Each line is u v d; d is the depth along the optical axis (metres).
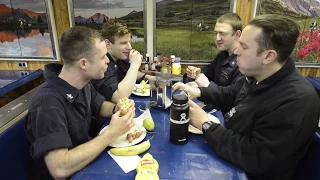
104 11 2.33
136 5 2.28
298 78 0.93
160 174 0.82
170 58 2.18
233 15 1.71
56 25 2.44
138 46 2.44
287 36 0.85
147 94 1.57
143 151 0.94
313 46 2.24
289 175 0.96
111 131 0.95
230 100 1.38
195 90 1.40
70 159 0.82
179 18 2.28
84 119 1.10
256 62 0.93
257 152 0.85
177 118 0.94
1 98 2.28
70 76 1.02
